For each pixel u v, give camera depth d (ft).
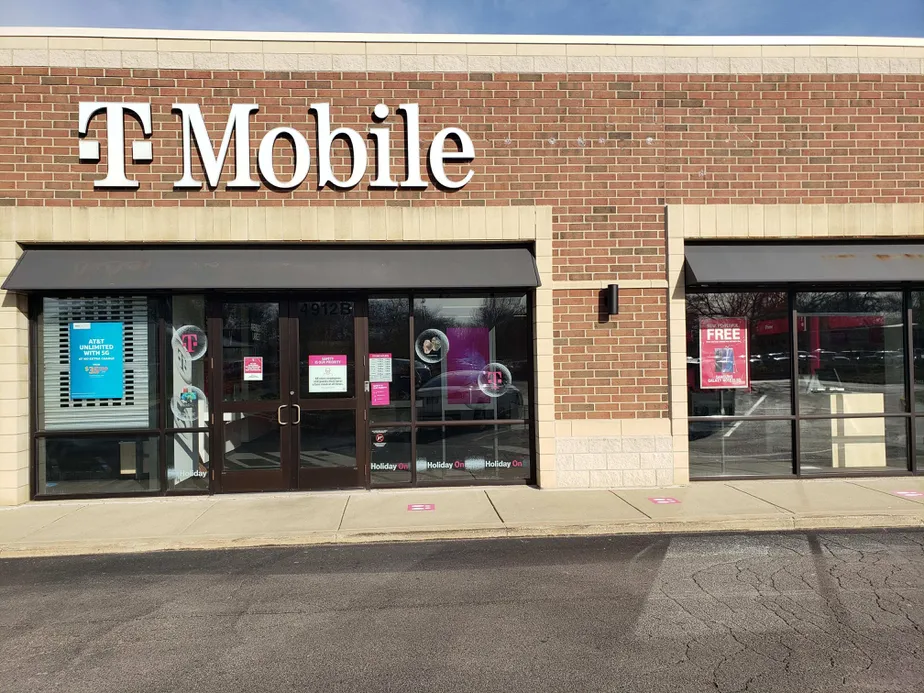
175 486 28.89
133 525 23.79
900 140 30.12
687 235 29.40
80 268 27.17
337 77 28.60
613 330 29.22
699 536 22.76
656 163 29.43
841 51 29.96
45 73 27.53
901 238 30.27
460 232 28.86
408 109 28.66
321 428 29.25
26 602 17.15
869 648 13.67
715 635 14.46
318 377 29.30
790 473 30.89
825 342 31.24
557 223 29.19
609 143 29.32
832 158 29.89
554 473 29.01
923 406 31.40
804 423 31.01
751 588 17.39
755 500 26.45
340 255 28.53
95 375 28.73
